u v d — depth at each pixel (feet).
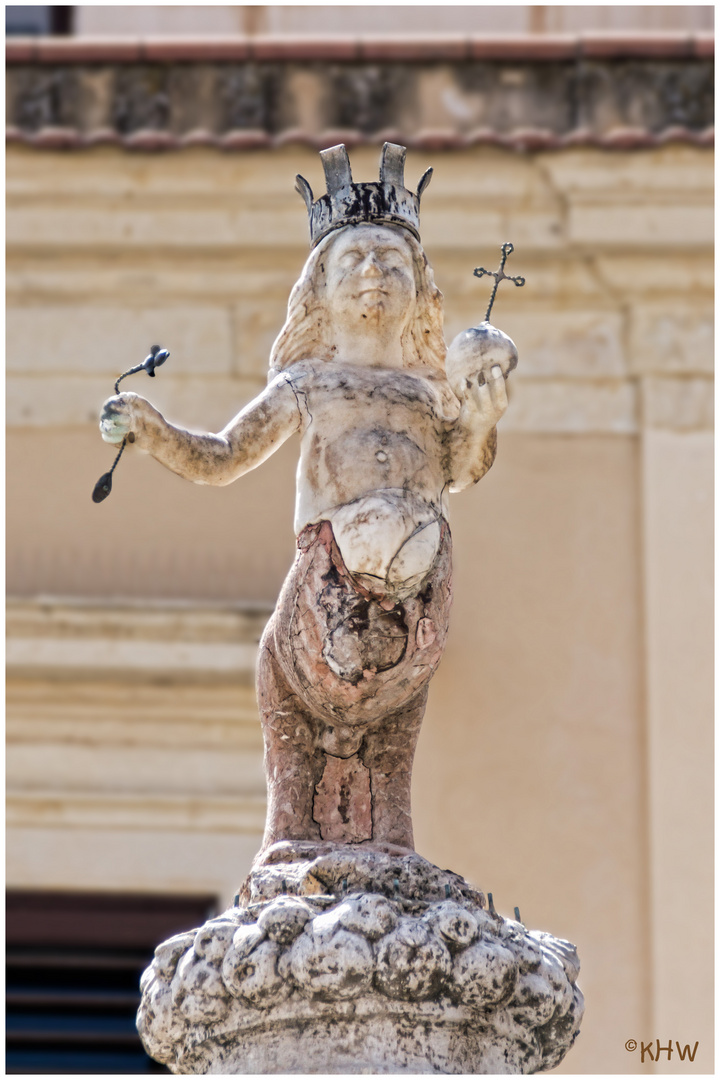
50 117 84.89
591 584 81.25
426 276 34.76
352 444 32.76
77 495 81.87
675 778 77.92
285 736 33.30
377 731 33.50
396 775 33.40
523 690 79.36
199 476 32.65
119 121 84.89
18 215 84.79
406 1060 29.04
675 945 75.51
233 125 84.64
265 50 85.05
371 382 33.50
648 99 84.53
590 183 83.51
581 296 84.07
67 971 75.20
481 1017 29.71
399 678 32.40
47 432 82.79
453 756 78.28
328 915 29.22
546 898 76.43
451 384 33.45
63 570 80.69
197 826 76.64
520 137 83.41
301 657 32.45
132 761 77.30
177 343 84.07
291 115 84.84
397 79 85.20
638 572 81.51
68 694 77.71
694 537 81.71
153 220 84.64
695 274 83.87
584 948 75.77
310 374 33.68
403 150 35.01
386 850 31.96
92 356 83.76
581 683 79.61
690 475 82.48
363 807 33.22
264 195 84.28
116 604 77.87
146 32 95.91
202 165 84.12
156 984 30.81
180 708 77.56
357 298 33.96
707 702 79.30
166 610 77.77
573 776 78.23
